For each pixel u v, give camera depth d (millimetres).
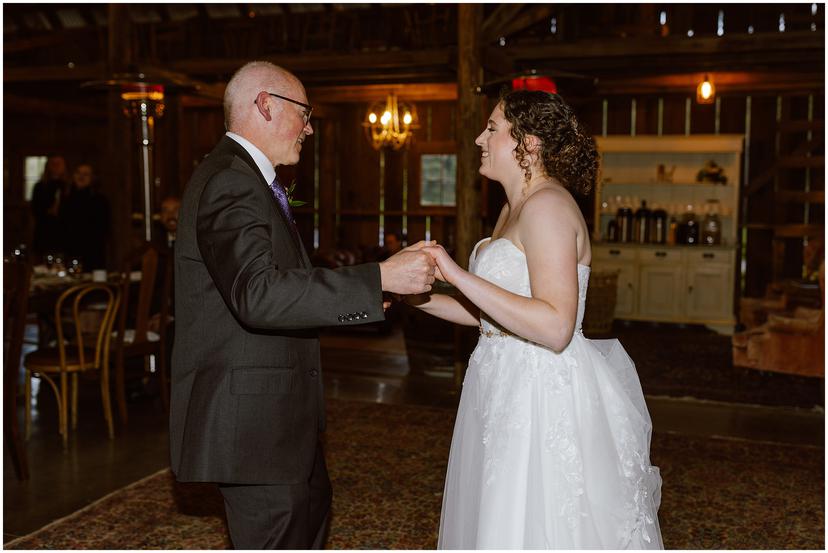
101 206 7777
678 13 8672
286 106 2145
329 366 6406
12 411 3812
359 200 10984
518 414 2061
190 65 7977
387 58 7449
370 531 3229
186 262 2076
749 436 4617
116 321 5746
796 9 8445
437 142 10602
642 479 2182
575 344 2139
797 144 9273
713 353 7109
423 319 6059
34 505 3518
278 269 1977
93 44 10297
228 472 2027
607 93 9117
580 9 8555
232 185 1969
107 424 4785
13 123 11398
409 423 4789
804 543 3119
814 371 5676
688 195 9422
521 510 2014
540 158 2100
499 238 2135
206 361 2068
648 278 8930
